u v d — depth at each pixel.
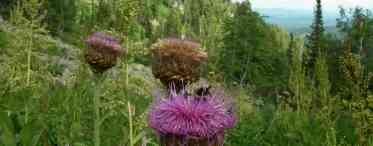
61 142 0.39
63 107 0.46
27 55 0.50
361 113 0.46
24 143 0.38
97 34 0.41
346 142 0.55
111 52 0.40
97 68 0.40
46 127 0.41
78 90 0.50
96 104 0.38
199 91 0.23
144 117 0.34
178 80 0.31
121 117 0.44
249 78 3.80
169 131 0.22
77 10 3.96
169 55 0.31
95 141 0.35
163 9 7.93
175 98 0.23
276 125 0.64
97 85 0.40
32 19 0.50
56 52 0.75
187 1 7.57
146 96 0.59
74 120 0.43
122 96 0.41
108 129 0.43
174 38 0.33
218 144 0.22
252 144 0.56
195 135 0.22
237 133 0.55
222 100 0.23
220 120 0.22
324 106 0.60
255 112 0.72
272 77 3.84
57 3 3.74
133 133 0.35
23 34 0.50
